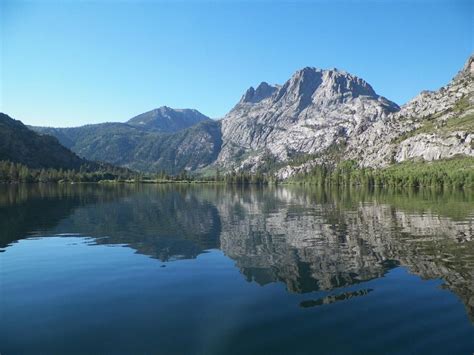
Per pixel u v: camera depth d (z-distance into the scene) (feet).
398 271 98.22
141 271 100.89
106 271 101.35
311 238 153.89
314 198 462.60
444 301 74.84
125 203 354.33
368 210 278.26
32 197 424.46
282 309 71.36
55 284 89.35
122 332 61.67
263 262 110.63
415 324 63.87
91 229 183.83
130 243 144.56
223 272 99.19
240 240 150.51
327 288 84.48
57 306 74.18
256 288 84.99
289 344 57.11
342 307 72.18
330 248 131.54
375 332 61.05
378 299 76.54
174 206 329.93
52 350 55.93
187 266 106.32
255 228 186.39
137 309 72.02
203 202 387.34
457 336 59.16
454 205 309.63
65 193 522.47
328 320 65.87
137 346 56.75
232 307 72.69
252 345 56.85
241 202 390.83
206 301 76.28
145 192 615.16
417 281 88.94
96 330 62.64
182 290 83.87
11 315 69.67
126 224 203.31
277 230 177.99
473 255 116.16
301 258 115.65
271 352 54.75
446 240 143.74
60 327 64.08
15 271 102.12
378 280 90.33
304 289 83.92
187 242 146.20
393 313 68.80
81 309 72.43
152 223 208.23
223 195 556.92
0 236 161.89
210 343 57.36
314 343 57.31
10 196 440.04
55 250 130.62
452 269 99.25
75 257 118.93
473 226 180.55
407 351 54.65
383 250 126.31
